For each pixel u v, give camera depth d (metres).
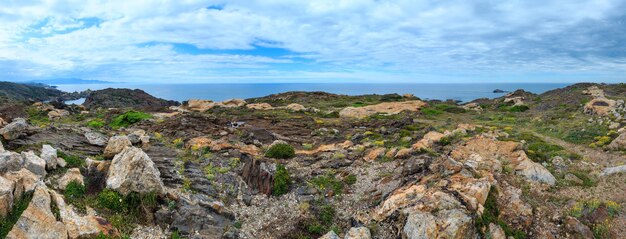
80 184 13.73
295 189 16.80
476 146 20.94
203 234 12.77
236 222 14.06
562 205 14.66
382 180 16.94
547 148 24.44
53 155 15.03
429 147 22.08
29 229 10.34
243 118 46.41
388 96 83.69
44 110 50.62
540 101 62.56
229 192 16.34
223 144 23.86
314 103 74.44
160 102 100.56
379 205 14.63
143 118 39.38
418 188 14.40
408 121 38.56
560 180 17.02
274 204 15.66
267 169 17.66
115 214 12.86
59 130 23.27
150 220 13.07
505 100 71.19
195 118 41.03
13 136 17.69
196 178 17.12
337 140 28.59
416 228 12.05
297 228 13.95
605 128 30.08
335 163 20.22
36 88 157.50
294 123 41.12
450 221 12.01
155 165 16.44
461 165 16.19
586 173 18.58
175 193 14.69
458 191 13.55
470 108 65.38
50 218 10.88
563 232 13.10
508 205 14.04
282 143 22.97
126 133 29.06
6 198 10.50
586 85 74.81
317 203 15.71
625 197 15.17
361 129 35.81
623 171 17.66
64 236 10.67
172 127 34.25
